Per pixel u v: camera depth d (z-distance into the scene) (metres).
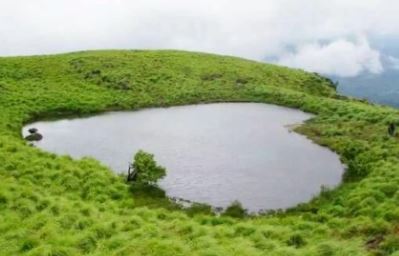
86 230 20.33
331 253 17.69
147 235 20.16
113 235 20.25
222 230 22.06
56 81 90.19
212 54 125.50
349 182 38.09
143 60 108.06
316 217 27.67
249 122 68.56
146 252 17.81
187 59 112.75
